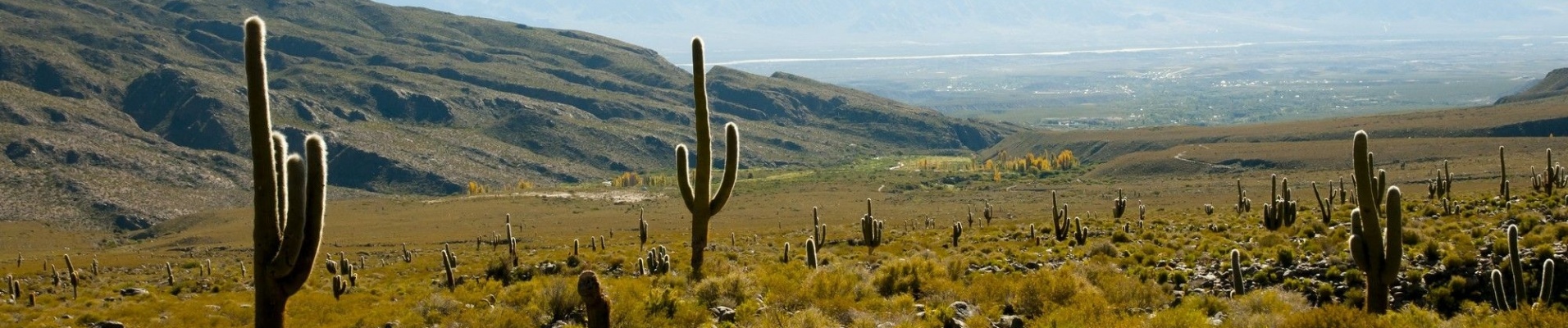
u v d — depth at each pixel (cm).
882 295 1888
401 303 2394
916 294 1883
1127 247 3184
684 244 5269
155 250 14325
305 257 1012
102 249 17225
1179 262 2558
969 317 1630
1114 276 2038
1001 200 19975
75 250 18400
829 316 1658
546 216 18938
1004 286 1803
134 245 17638
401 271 4756
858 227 8744
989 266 2664
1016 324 1602
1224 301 1811
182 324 2502
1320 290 2023
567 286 1894
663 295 1703
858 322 1557
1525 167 15212
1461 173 15375
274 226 1020
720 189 2120
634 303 1659
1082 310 1638
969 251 3500
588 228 16212
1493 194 4928
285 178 1058
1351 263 2139
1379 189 3453
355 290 3256
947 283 1875
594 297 1212
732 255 3800
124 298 3722
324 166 1030
